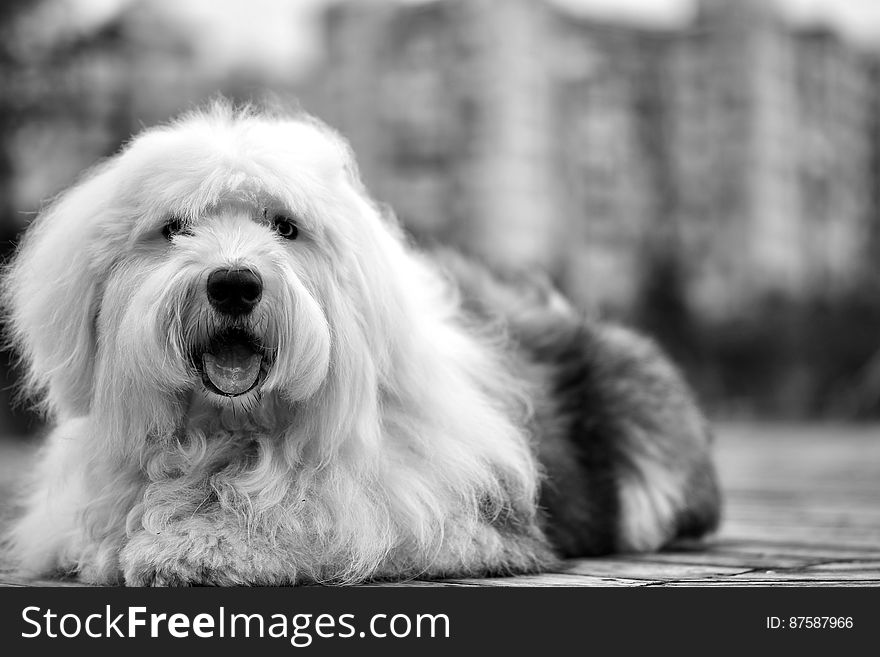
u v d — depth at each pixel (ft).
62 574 13.76
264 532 12.42
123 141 14.94
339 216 12.89
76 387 12.84
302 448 12.73
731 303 117.91
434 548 13.14
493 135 132.36
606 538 16.40
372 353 12.96
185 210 12.37
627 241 139.23
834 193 161.27
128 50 69.87
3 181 57.98
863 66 169.07
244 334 12.13
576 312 19.72
